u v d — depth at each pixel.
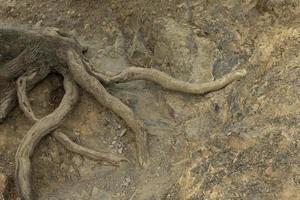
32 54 3.44
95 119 3.46
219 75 3.41
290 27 3.27
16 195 3.19
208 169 2.85
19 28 3.48
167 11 3.76
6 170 3.27
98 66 3.71
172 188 3.04
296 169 2.54
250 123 2.94
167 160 3.25
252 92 3.12
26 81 3.44
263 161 2.67
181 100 3.46
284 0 3.39
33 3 4.14
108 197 3.19
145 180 3.20
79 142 3.39
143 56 3.73
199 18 3.65
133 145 3.38
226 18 3.57
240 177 2.67
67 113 3.35
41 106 3.50
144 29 3.77
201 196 2.73
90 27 3.98
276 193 2.50
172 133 3.36
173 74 3.56
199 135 3.22
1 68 3.45
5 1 4.18
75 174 3.32
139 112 3.50
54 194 3.25
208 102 3.36
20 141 3.38
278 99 2.92
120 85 3.60
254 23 3.46
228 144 2.91
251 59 3.34
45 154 3.34
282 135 2.72
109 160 3.31
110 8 3.99
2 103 3.43
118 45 3.85
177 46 3.58
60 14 4.07
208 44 3.54
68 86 3.43
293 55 3.10
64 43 3.44
